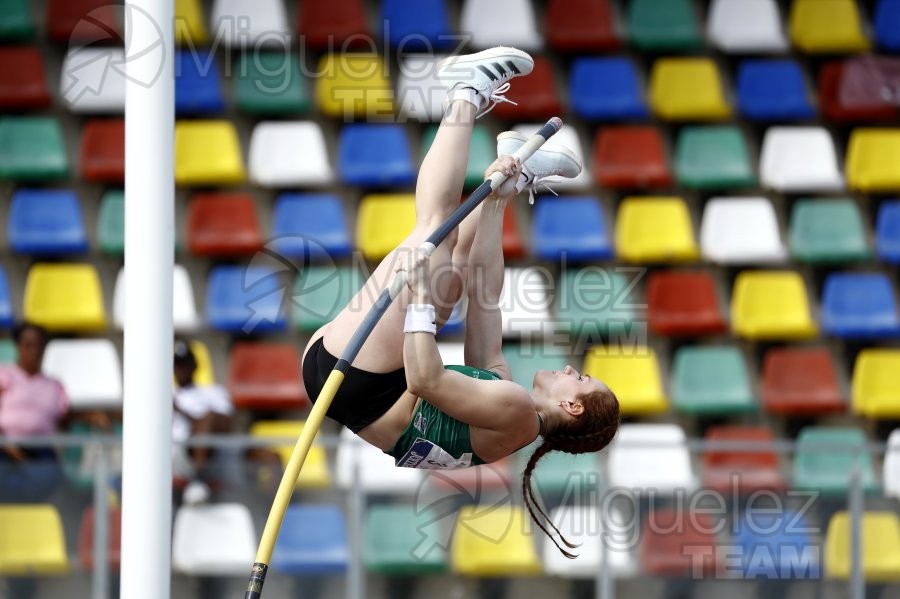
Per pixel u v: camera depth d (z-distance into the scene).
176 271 28.39
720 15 34.31
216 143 30.53
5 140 30.19
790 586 20.62
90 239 29.94
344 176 30.47
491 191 12.72
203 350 27.84
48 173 30.14
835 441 28.12
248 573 19.81
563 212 30.36
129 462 12.09
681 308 29.56
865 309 30.22
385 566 20.39
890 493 20.77
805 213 31.30
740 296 29.94
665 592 20.67
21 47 31.34
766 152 32.28
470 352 13.51
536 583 20.91
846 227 31.25
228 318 28.22
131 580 12.04
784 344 30.06
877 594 20.66
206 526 19.88
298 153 30.77
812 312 30.72
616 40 33.44
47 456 19.72
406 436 12.77
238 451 20.06
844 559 20.66
